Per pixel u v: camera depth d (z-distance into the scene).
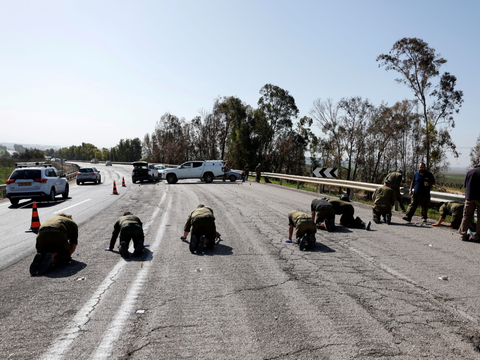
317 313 4.00
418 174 10.22
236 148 63.19
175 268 5.82
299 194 19.02
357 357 3.08
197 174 29.80
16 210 13.99
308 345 3.28
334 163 53.25
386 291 4.73
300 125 65.00
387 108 48.59
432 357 3.09
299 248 7.09
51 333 3.54
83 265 6.02
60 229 5.88
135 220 6.84
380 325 3.71
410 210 10.38
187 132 75.44
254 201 15.40
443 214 9.69
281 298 4.46
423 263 6.10
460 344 3.33
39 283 5.10
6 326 3.71
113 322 3.78
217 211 12.34
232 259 6.36
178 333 3.52
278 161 64.94
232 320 3.82
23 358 3.07
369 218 11.09
